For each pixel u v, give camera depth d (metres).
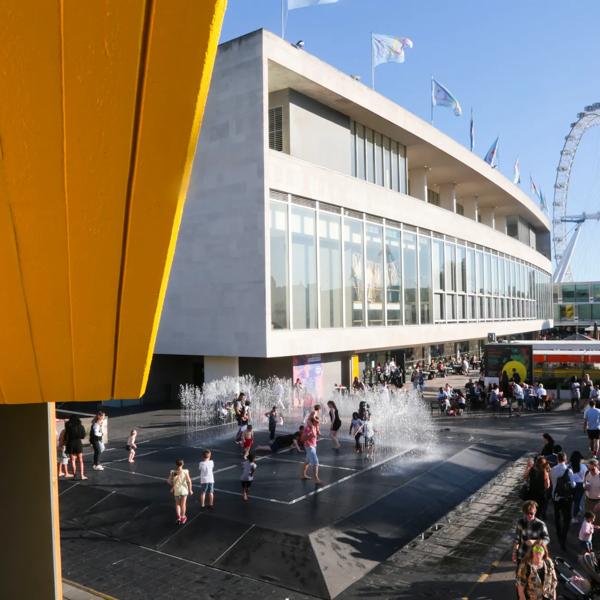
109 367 2.86
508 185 55.31
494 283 54.41
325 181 29.08
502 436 20.75
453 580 9.25
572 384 27.17
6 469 5.26
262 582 9.40
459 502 13.31
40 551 5.31
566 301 93.00
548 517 12.12
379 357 38.38
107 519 12.29
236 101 26.33
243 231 26.17
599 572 8.26
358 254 31.91
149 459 17.08
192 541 10.90
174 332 28.92
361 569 9.72
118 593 9.17
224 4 2.04
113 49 1.96
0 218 2.23
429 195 53.25
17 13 1.81
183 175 2.33
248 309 26.03
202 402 28.78
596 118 103.94
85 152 2.16
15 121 2.02
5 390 2.83
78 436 14.98
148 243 2.48
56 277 2.47
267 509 11.88
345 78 30.08
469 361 53.94
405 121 35.44
